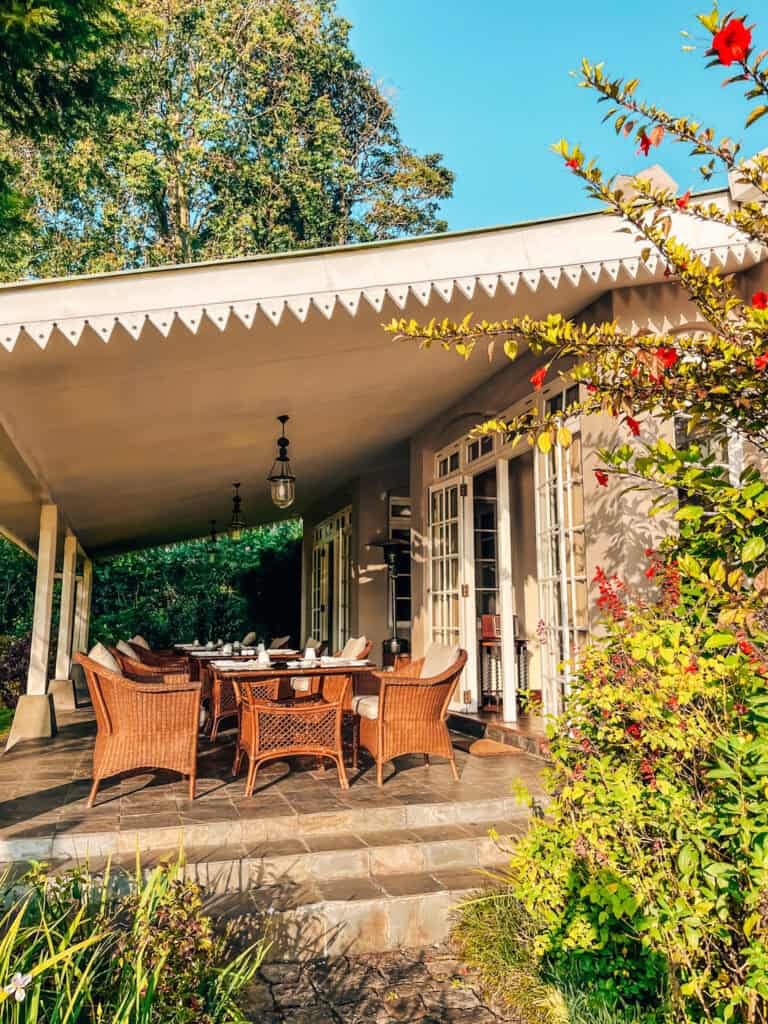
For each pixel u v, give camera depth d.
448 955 3.12
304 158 17.14
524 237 4.14
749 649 1.91
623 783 2.39
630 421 2.07
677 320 4.60
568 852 2.60
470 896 3.31
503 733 5.99
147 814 3.92
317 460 8.98
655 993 2.40
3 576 15.15
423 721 4.74
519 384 5.86
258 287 3.86
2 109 8.46
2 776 5.02
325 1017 2.64
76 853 3.51
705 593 2.13
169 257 16.78
